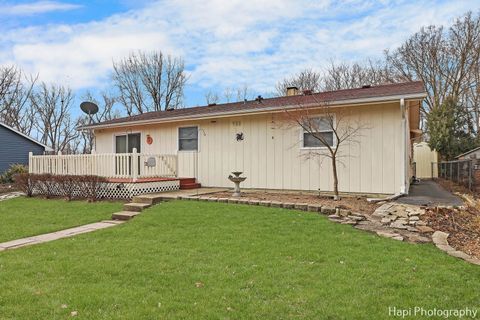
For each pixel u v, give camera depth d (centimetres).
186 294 330
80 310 298
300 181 1017
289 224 604
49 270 403
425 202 763
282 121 1045
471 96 2283
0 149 1986
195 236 550
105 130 1473
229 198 858
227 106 1293
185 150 1251
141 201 874
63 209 873
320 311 294
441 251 455
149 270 398
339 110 955
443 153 2066
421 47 2425
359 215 651
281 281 360
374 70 2712
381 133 901
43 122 2928
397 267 395
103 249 493
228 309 298
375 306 303
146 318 283
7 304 311
